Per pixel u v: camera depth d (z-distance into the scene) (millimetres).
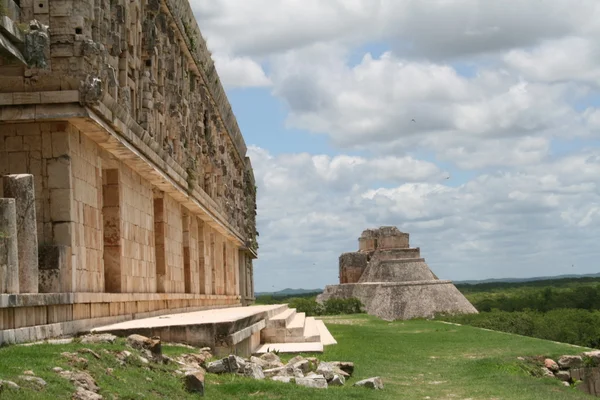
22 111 23906
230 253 71500
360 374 29094
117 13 28531
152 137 32844
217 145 58562
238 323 25578
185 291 46688
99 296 25969
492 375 30000
